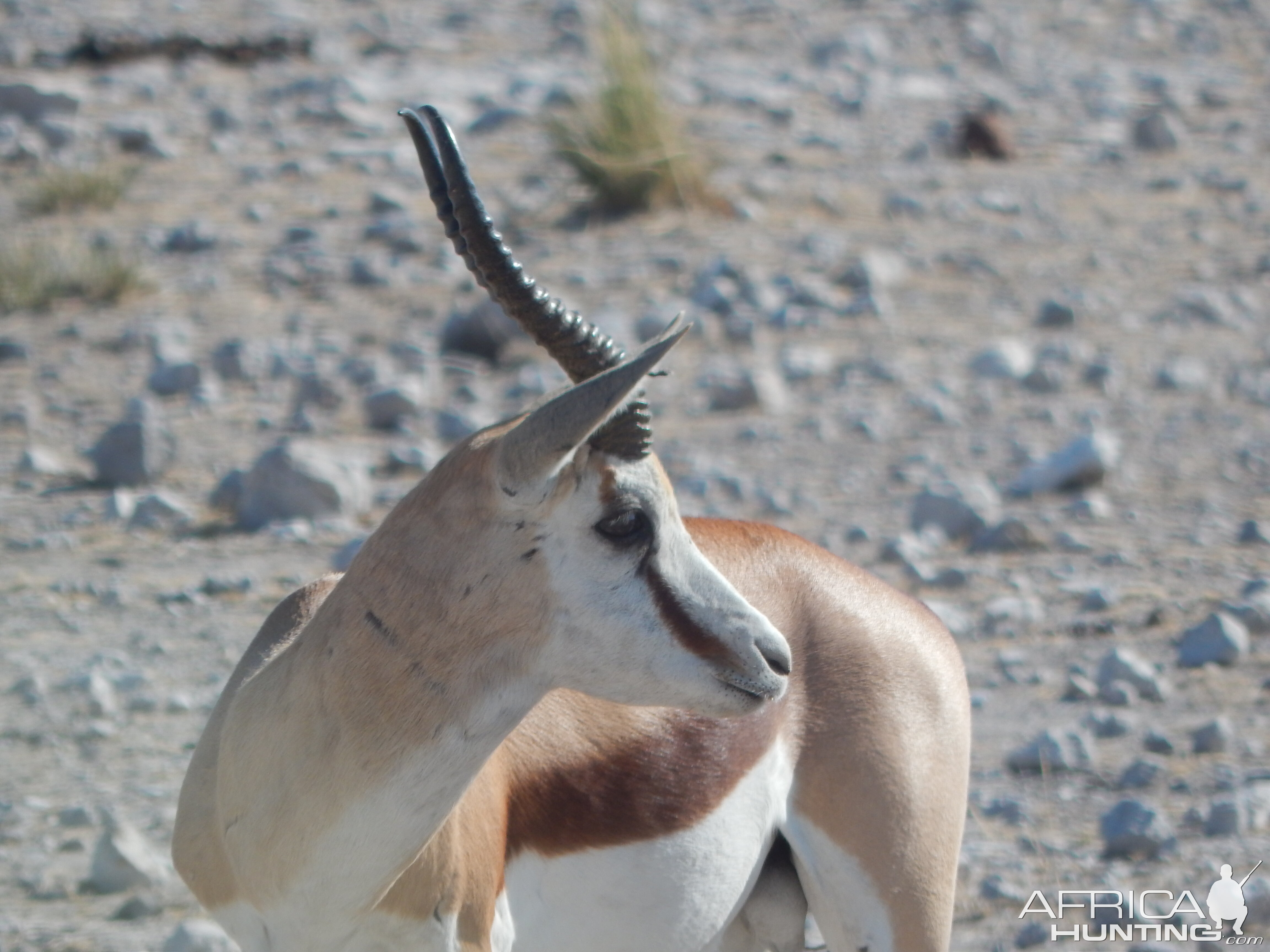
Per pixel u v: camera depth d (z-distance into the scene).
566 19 90.62
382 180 61.28
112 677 25.66
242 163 62.62
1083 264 54.78
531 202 58.34
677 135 59.88
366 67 77.62
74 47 77.44
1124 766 23.05
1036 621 28.53
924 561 31.62
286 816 12.39
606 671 12.63
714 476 35.47
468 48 82.75
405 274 51.62
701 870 14.67
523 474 11.96
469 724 12.45
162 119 67.12
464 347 45.69
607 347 12.60
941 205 60.31
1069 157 68.50
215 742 13.80
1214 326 49.19
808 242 54.91
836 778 15.47
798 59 84.38
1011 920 19.25
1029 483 36.03
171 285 50.84
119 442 36.38
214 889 13.39
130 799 22.03
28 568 31.00
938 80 80.88
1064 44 90.44
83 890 19.81
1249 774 22.61
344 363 44.09
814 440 39.53
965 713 16.33
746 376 42.00
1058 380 43.69
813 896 15.61
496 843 13.38
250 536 32.94
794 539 16.70
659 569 12.59
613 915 14.38
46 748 23.61
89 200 57.22
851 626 16.02
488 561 12.36
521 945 14.02
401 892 12.63
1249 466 37.84
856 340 47.25
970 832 21.31
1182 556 31.91
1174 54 88.50
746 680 12.73
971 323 49.19
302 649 12.79
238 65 77.44
